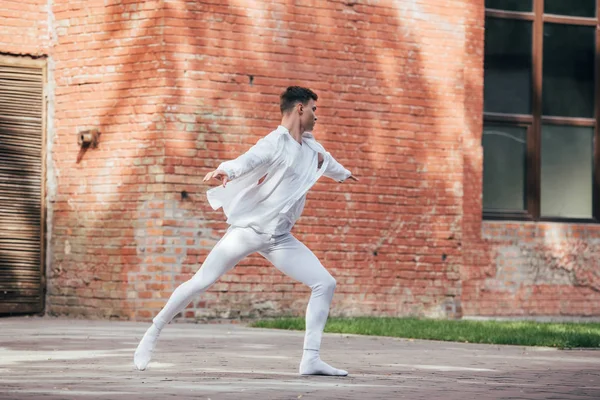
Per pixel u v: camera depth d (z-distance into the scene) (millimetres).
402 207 16797
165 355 9680
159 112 15078
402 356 10102
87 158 15641
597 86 19203
